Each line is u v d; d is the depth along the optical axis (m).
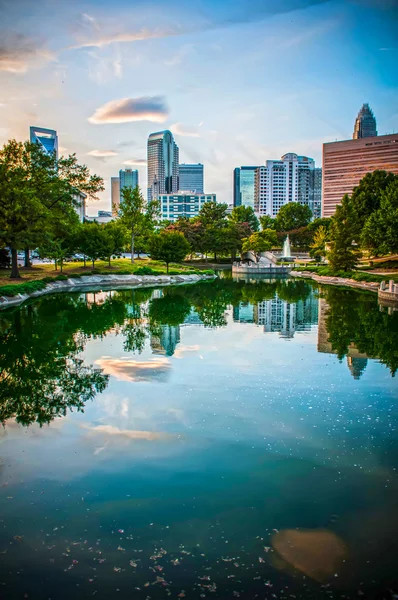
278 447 10.78
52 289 50.28
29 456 10.47
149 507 8.45
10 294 38.88
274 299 42.44
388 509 8.35
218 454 10.44
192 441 11.11
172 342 22.86
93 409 13.39
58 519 8.12
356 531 7.75
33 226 48.38
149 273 67.12
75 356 19.95
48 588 6.58
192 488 9.05
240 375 16.73
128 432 11.70
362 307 35.66
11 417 12.90
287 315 31.95
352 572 6.84
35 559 7.16
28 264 63.81
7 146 52.28
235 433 11.56
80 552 7.30
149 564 7.05
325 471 9.69
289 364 18.27
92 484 9.23
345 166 190.00
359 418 12.54
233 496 8.77
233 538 7.59
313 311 33.78
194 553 7.27
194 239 100.62
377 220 63.31
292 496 8.77
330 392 14.75
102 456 10.40
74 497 8.77
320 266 80.75
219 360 19.03
